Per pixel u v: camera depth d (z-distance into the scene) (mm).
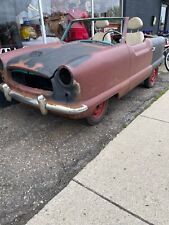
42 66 2492
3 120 3270
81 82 2348
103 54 2689
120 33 3902
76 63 2342
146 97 4172
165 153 2496
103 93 2766
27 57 2789
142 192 1969
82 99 2457
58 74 2348
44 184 2094
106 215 1759
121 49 3045
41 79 2605
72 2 5582
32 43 4594
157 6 9469
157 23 9961
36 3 4660
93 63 2486
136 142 2707
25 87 2766
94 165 2322
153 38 4383
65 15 5395
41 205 1866
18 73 2807
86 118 2932
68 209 1818
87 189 2018
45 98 2568
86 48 2969
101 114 3150
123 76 3145
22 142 2748
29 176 2197
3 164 2365
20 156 2492
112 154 2488
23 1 4500
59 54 2711
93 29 4438
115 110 3602
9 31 4379
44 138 2828
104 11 6641
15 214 1789
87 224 1688
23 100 2777
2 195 1975
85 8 5953
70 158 2453
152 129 2996
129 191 1982
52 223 1702
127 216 1747
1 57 2957
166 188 2006
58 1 5211
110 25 4176
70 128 3051
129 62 3213
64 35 4113
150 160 2379
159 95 4262
